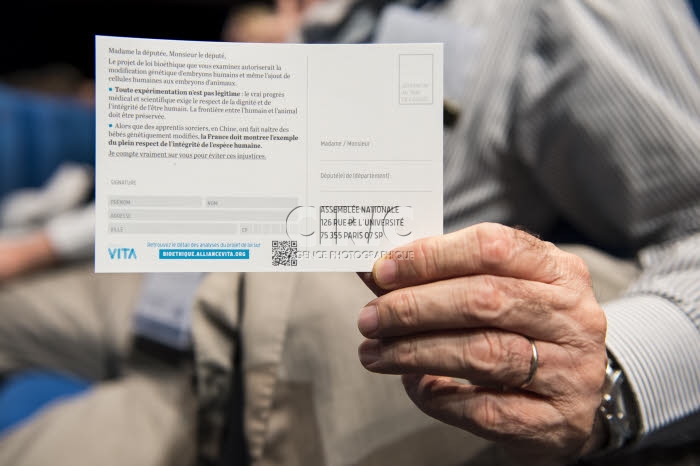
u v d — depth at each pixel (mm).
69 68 2404
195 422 633
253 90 392
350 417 510
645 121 541
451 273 369
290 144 393
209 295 578
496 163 639
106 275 899
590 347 378
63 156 2180
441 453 508
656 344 451
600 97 557
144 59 385
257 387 526
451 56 636
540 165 626
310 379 523
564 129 590
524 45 621
